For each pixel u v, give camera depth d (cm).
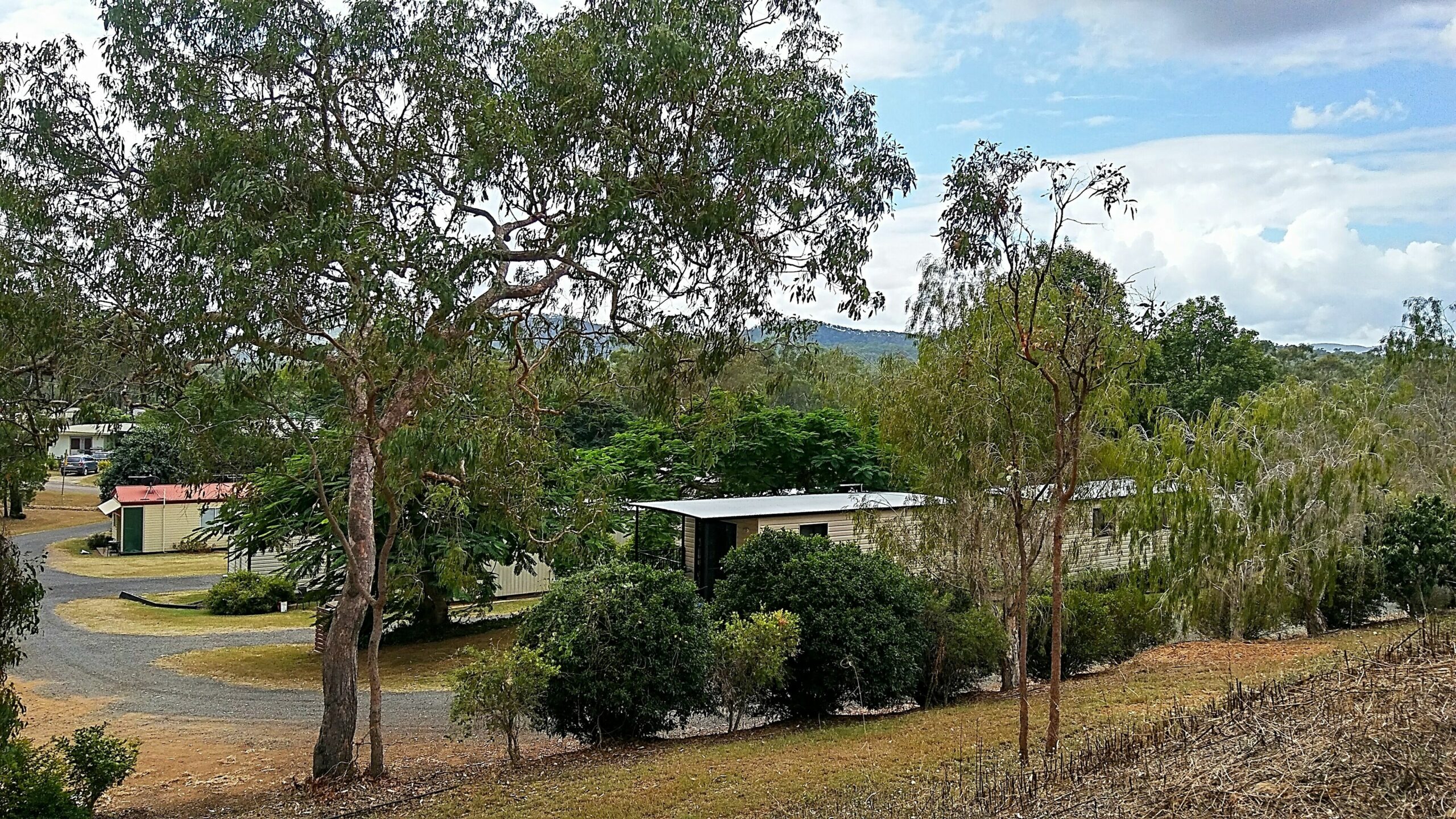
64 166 840
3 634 929
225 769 1112
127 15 823
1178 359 2947
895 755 890
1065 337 770
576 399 1040
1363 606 1488
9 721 878
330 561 1722
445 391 855
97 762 904
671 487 2702
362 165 852
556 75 784
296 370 893
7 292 749
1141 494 1331
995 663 1205
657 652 1041
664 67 759
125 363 834
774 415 2753
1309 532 1376
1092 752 695
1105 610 1340
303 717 1377
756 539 1225
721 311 880
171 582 2795
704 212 797
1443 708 559
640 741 1063
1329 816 452
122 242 809
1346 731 554
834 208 850
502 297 895
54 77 838
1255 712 659
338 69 864
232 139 740
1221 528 1355
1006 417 1038
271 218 722
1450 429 2167
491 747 1159
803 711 1165
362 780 992
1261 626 1419
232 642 1947
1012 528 1170
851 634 1096
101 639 1962
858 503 1688
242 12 811
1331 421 1411
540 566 2483
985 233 768
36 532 3856
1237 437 1402
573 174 770
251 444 973
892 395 1216
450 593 1788
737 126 776
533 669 981
